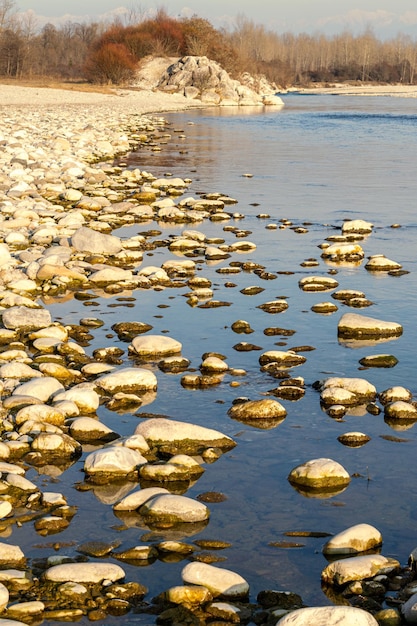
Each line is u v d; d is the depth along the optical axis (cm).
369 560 411
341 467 517
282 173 2034
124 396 637
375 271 1066
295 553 434
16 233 1194
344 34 14962
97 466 522
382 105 6006
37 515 471
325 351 752
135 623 374
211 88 6131
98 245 1138
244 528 459
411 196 1669
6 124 2988
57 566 407
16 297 877
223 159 2355
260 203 1600
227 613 378
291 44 15300
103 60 6400
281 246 1216
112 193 1652
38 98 4950
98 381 661
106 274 996
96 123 3372
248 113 4869
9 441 552
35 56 8194
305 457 546
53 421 586
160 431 567
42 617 377
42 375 675
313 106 5906
